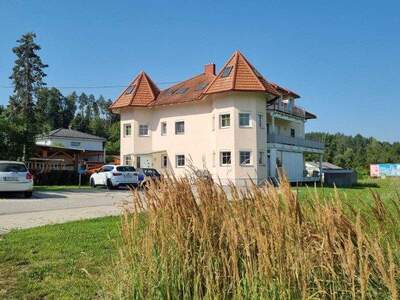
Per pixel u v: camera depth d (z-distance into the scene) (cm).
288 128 4238
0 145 2370
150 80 3975
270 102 3481
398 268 239
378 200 276
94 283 458
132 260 356
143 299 333
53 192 2066
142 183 379
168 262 330
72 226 867
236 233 288
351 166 8650
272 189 281
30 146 2505
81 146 6141
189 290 316
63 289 462
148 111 3769
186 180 351
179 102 3500
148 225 353
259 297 268
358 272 244
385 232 259
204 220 316
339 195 271
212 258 307
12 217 1075
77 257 595
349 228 259
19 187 1667
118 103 3841
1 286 480
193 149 3469
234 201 306
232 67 3272
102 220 967
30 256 604
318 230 266
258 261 273
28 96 5106
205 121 3422
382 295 234
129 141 3772
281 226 265
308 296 248
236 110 3166
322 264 254
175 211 337
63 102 11238
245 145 3142
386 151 9275
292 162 3672
